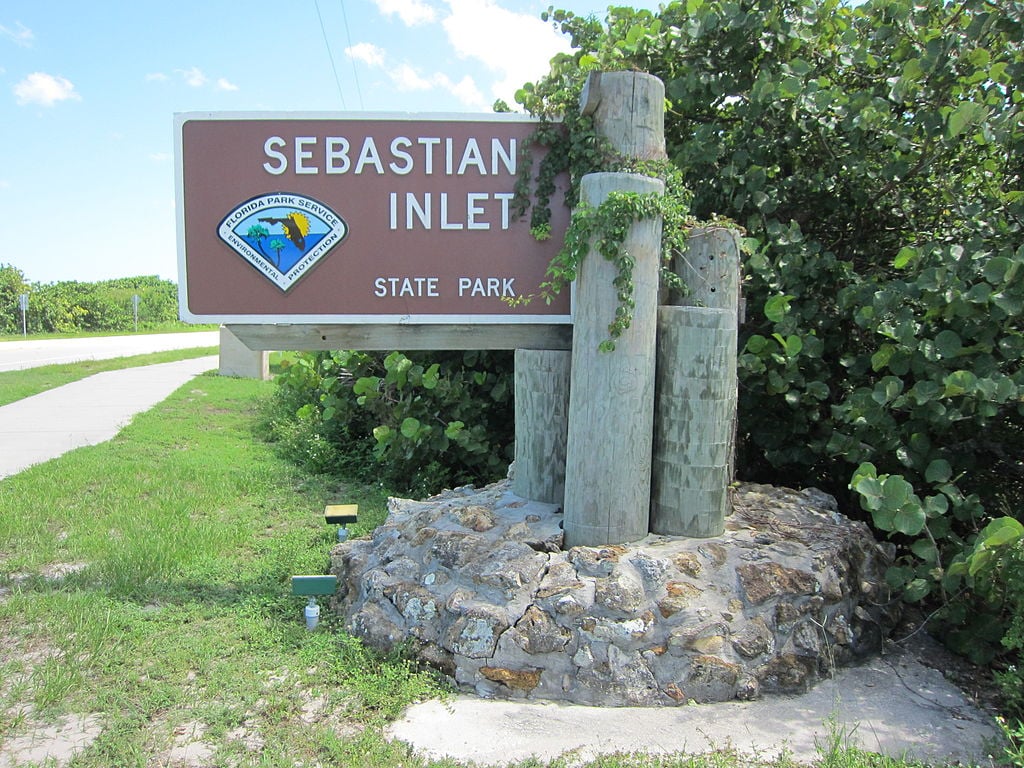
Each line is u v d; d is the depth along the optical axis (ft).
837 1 17.58
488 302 14.16
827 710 10.70
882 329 13.94
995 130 15.14
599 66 14.79
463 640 11.19
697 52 17.60
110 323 146.30
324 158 13.89
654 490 13.20
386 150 13.93
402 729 10.03
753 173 16.65
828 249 18.70
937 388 13.07
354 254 14.06
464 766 9.14
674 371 12.85
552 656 11.01
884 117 15.51
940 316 13.91
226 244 13.94
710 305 13.58
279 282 13.99
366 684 10.98
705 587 11.62
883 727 10.25
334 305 14.10
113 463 24.70
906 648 12.71
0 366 62.23
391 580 12.70
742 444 18.26
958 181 16.63
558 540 12.79
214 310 14.01
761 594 11.50
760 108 16.71
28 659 11.68
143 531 17.54
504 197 14.01
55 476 22.49
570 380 13.69
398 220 14.01
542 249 14.15
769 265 16.24
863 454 14.60
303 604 13.79
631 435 12.48
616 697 10.81
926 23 16.98
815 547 12.61
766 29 17.04
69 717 10.13
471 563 12.21
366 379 22.36
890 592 13.25
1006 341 12.76
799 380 15.60
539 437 14.67
